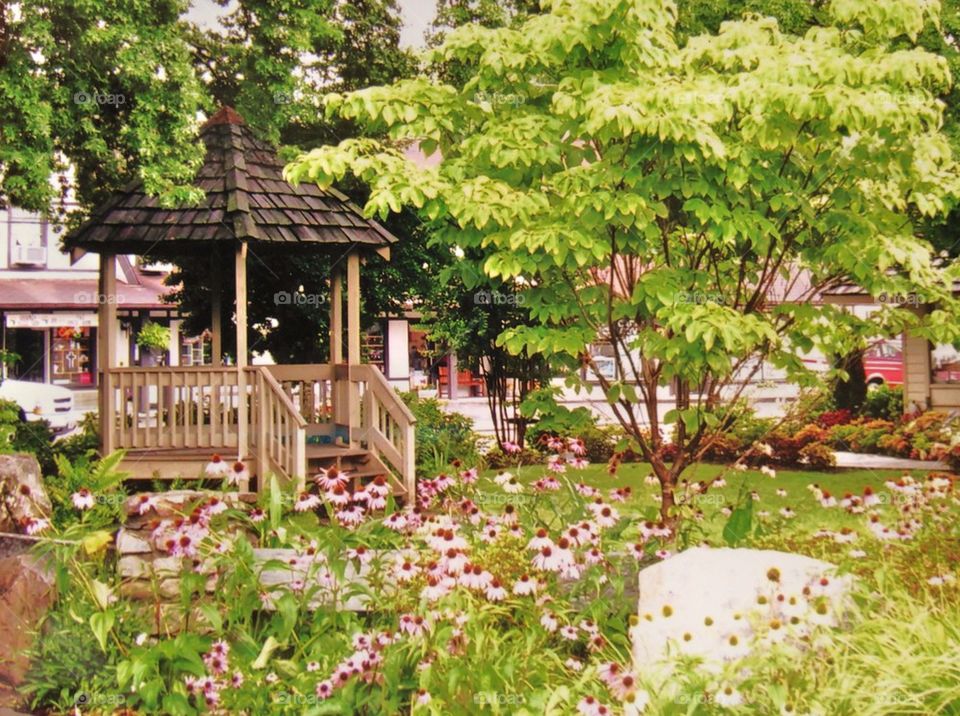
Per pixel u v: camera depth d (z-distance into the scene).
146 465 11.34
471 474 7.11
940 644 4.64
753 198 7.38
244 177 12.21
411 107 7.21
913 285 7.92
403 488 11.67
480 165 7.36
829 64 6.59
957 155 12.95
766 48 6.99
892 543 6.04
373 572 5.76
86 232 11.54
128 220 11.67
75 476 7.55
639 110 6.53
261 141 13.11
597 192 6.74
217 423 11.36
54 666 5.59
